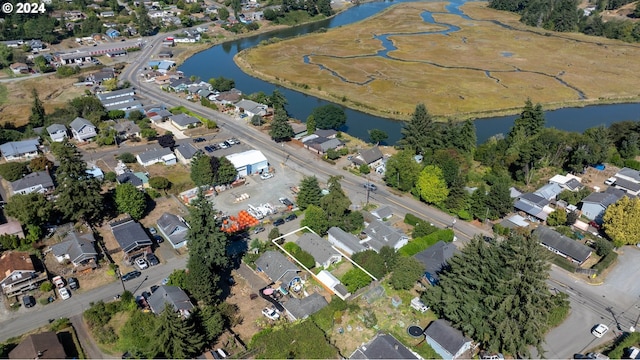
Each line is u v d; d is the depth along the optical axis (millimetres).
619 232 76500
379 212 85938
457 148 108812
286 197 92562
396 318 62688
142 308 63375
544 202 88375
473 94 154875
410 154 97625
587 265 73562
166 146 111250
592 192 93812
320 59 194250
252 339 57500
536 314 52781
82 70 170750
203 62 195625
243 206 89250
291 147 115750
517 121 116688
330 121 122688
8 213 78500
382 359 53219
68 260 72125
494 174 102688
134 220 83312
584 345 58719
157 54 197125
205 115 134500
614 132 114188
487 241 79562
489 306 55031
